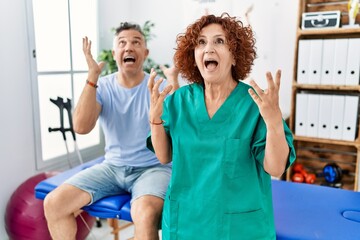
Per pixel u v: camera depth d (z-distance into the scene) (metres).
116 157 1.74
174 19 3.06
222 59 1.11
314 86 2.30
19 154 2.27
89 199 1.57
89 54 1.67
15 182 2.26
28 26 2.25
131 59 1.75
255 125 1.08
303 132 2.38
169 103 1.23
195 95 1.20
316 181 2.52
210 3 2.82
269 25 2.64
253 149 1.09
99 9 2.90
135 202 1.44
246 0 2.68
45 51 2.45
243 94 1.14
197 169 1.13
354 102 2.20
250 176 1.10
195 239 1.14
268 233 1.13
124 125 1.76
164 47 3.15
